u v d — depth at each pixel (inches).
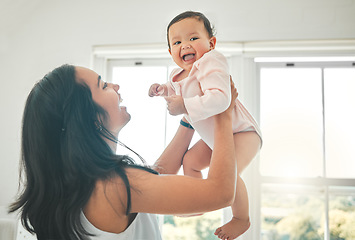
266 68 121.1
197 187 32.3
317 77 119.3
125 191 32.6
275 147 117.3
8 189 116.7
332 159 115.3
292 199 113.8
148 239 36.2
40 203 33.5
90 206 32.8
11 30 125.5
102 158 34.1
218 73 39.9
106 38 123.9
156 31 121.6
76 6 126.0
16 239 78.4
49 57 124.6
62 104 34.6
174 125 122.2
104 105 36.7
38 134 34.0
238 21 117.4
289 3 116.0
